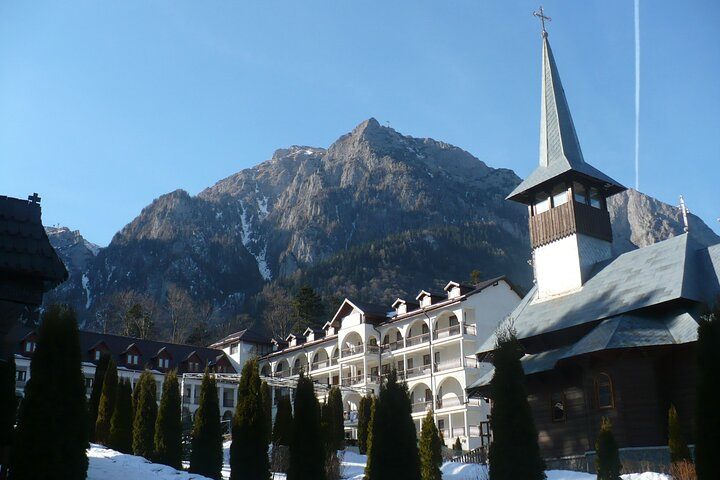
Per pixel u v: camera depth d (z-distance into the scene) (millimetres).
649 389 39438
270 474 31500
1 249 23297
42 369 21812
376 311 88875
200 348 100625
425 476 38000
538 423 45156
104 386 43406
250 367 32781
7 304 23547
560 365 43156
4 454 23203
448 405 76938
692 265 44062
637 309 42531
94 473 27828
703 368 21188
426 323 82938
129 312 131125
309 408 30656
